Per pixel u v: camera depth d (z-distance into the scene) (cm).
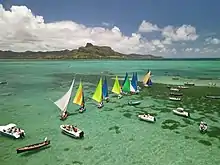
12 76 11800
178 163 2567
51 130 3556
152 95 6256
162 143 3088
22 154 2752
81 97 4572
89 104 5238
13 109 4791
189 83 8400
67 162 2573
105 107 4981
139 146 2995
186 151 2852
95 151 2848
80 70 16075
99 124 3856
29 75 12356
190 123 3888
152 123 3903
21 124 3822
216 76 10788
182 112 4344
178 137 3291
